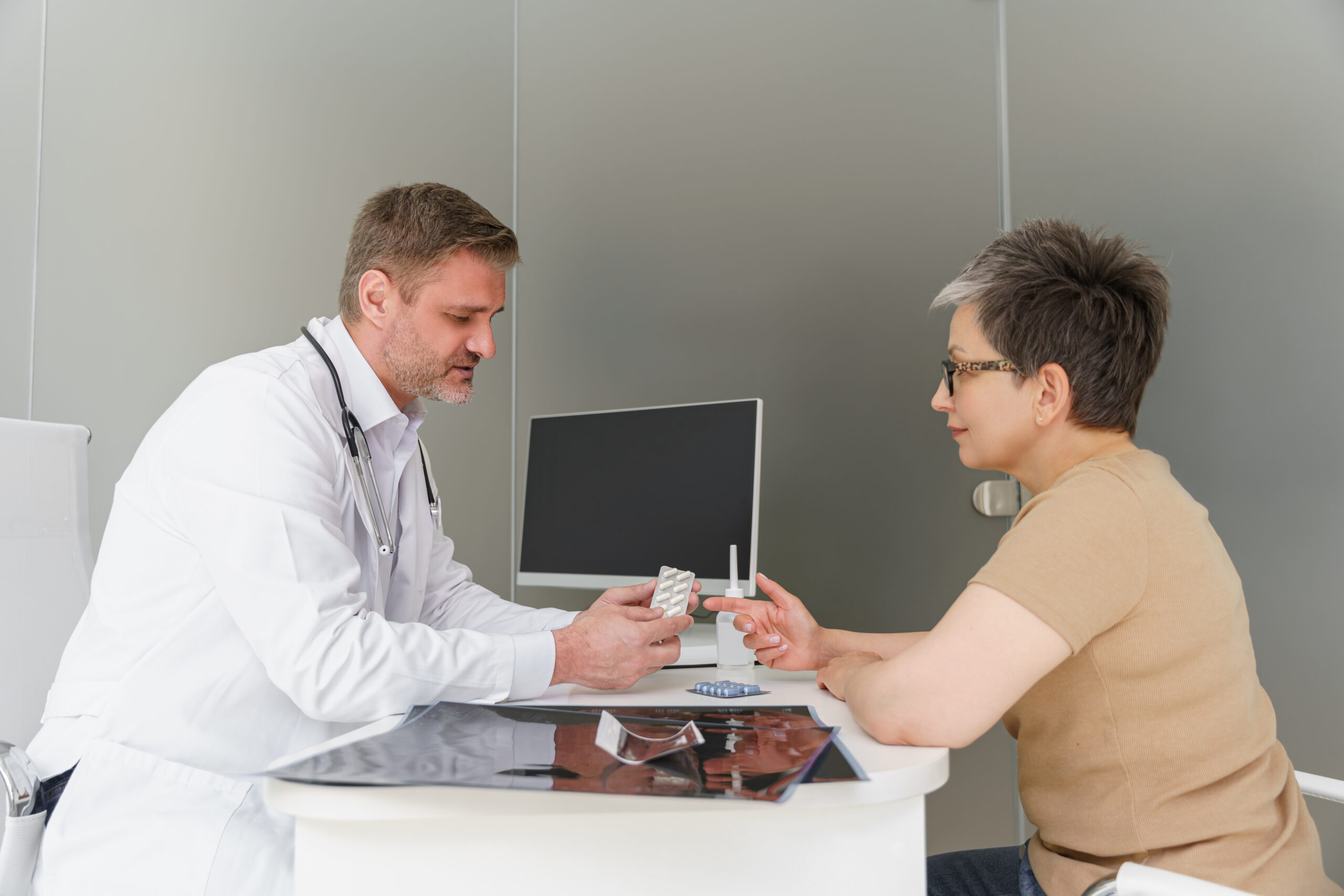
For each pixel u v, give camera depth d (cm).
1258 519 212
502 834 64
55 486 122
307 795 59
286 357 106
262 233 211
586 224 229
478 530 220
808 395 227
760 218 230
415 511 122
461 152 224
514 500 223
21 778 85
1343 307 212
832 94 232
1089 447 87
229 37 212
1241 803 75
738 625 108
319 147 215
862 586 223
